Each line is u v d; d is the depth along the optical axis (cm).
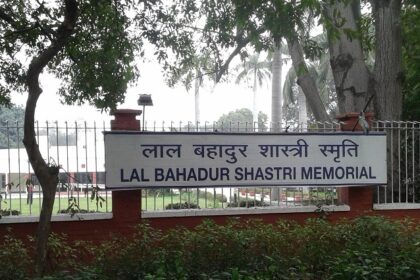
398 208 862
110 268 559
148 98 754
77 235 721
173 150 760
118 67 728
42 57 521
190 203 795
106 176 729
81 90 753
